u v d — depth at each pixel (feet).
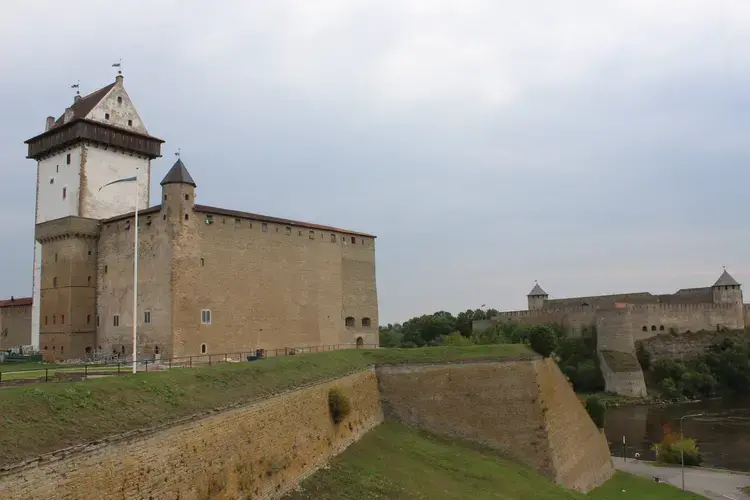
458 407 151.02
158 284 152.66
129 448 58.54
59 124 190.29
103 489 54.75
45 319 175.11
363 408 137.69
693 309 421.59
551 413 154.10
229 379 89.56
